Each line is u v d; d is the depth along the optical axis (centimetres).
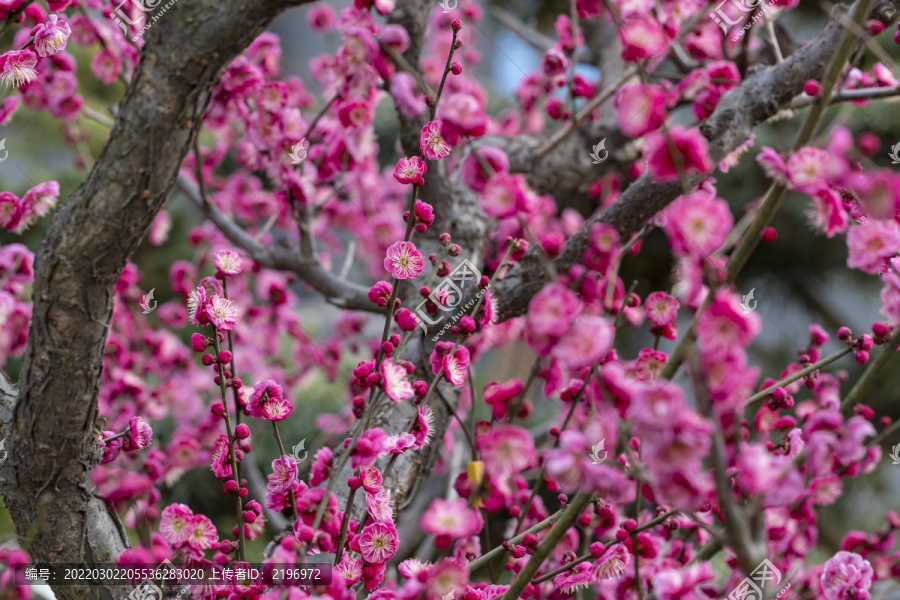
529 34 321
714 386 207
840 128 212
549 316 211
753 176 456
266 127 254
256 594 221
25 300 259
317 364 328
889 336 229
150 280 442
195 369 297
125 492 221
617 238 226
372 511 222
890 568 243
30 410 227
